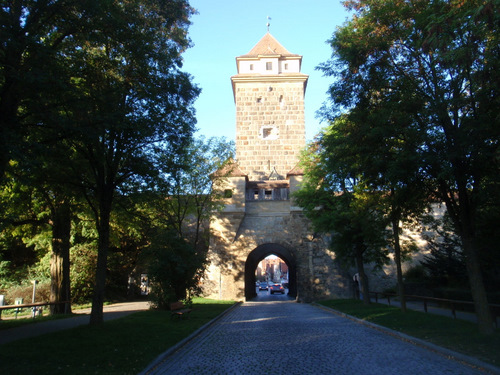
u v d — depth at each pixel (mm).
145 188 15383
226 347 11133
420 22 10945
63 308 19734
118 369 7902
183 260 21328
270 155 45062
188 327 14641
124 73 13516
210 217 33031
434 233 32438
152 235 21438
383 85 12258
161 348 10266
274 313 22484
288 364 8570
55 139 10969
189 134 15094
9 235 25906
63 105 10586
